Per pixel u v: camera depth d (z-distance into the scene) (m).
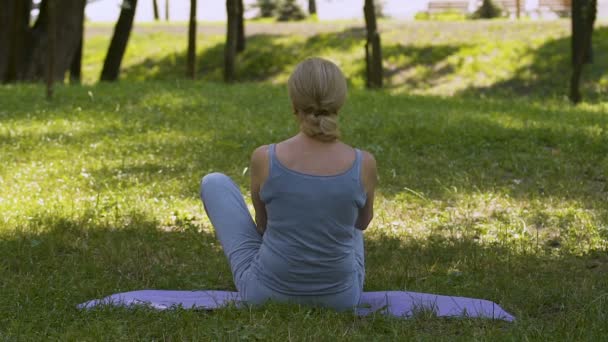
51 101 16.08
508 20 35.09
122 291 5.40
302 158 4.28
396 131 12.89
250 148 11.64
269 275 4.50
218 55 34.69
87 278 5.71
